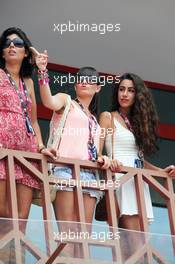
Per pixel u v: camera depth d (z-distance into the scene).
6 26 24.31
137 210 17.25
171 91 25.59
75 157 16.92
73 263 15.68
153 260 16.52
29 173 16.27
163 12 25.61
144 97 18.02
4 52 16.95
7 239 15.33
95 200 16.94
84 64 24.70
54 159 16.47
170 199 17.64
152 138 17.89
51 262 15.44
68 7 24.77
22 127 16.47
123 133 17.70
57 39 24.56
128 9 25.30
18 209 16.23
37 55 16.84
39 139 17.14
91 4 24.97
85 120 17.19
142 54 25.38
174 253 16.69
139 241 16.50
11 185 15.84
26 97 16.77
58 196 16.61
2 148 16.02
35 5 24.53
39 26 24.52
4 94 16.42
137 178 17.30
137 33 25.38
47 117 23.64
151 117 18.00
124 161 17.53
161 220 21.81
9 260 15.25
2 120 16.34
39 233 15.59
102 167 16.91
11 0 24.39
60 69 24.39
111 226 16.44
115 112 17.98
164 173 17.83
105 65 24.95
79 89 17.55
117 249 16.22
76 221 16.36
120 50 25.19
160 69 25.56
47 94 16.80
